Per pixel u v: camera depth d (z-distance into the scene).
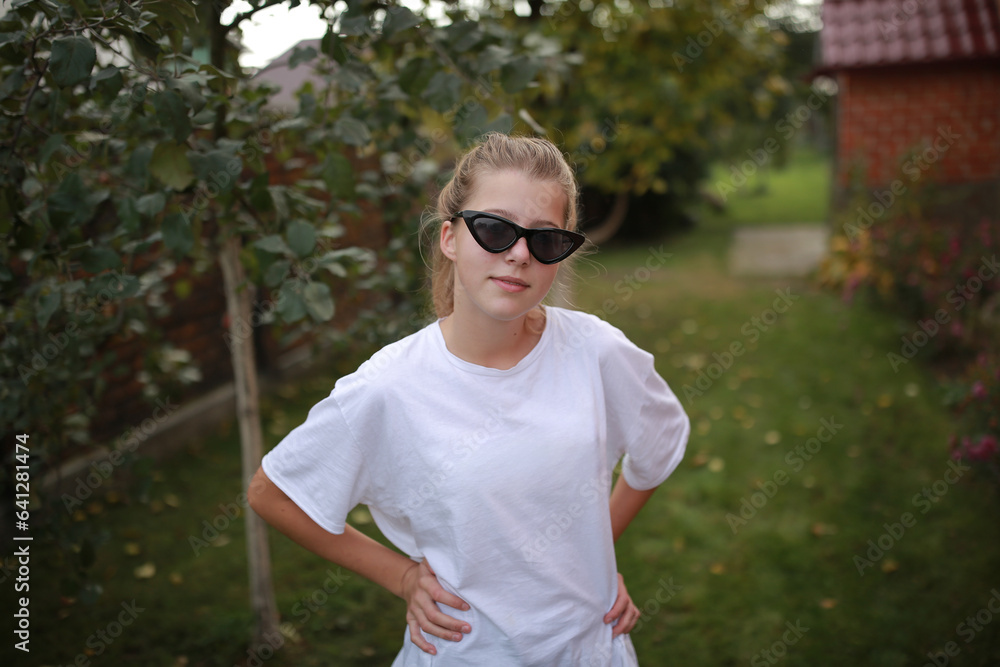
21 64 1.66
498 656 1.19
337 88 2.01
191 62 1.57
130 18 1.46
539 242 1.12
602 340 1.28
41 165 1.73
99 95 1.89
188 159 1.61
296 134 2.07
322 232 2.12
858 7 7.97
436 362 1.19
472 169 1.19
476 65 2.06
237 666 2.51
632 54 5.68
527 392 1.19
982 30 7.05
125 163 1.98
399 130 2.55
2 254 1.89
